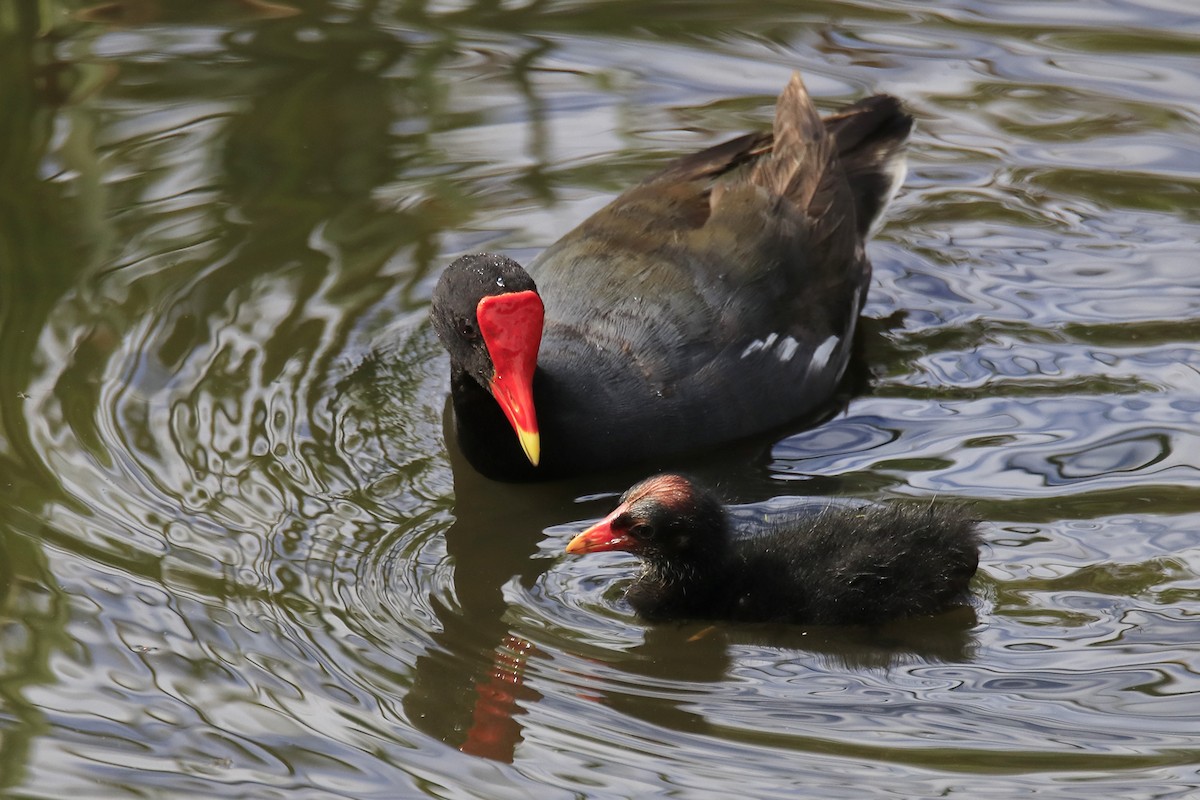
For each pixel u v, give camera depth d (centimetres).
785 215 1320
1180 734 893
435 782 868
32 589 1012
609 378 1204
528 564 1088
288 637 983
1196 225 1452
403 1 1872
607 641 1007
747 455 1212
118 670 950
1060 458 1157
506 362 1134
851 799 848
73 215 1473
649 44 1784
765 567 1049
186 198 1509
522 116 1661
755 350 1242
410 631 999
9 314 1323
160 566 1041
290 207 1503
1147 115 1614
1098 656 963
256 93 1680
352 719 917
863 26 1803
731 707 934
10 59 1723
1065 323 1327
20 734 899
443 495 1150
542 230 1473
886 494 1138
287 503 1117
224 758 887
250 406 1223
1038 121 1617
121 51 1747
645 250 1284
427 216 1495
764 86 1700
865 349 1322
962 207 1502
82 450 1157
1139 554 1047
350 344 1309
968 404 1239
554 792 859
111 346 1286
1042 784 855
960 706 928
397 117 1648
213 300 1357
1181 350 1277
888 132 1475
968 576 1019
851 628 1029
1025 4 1828
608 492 1186
